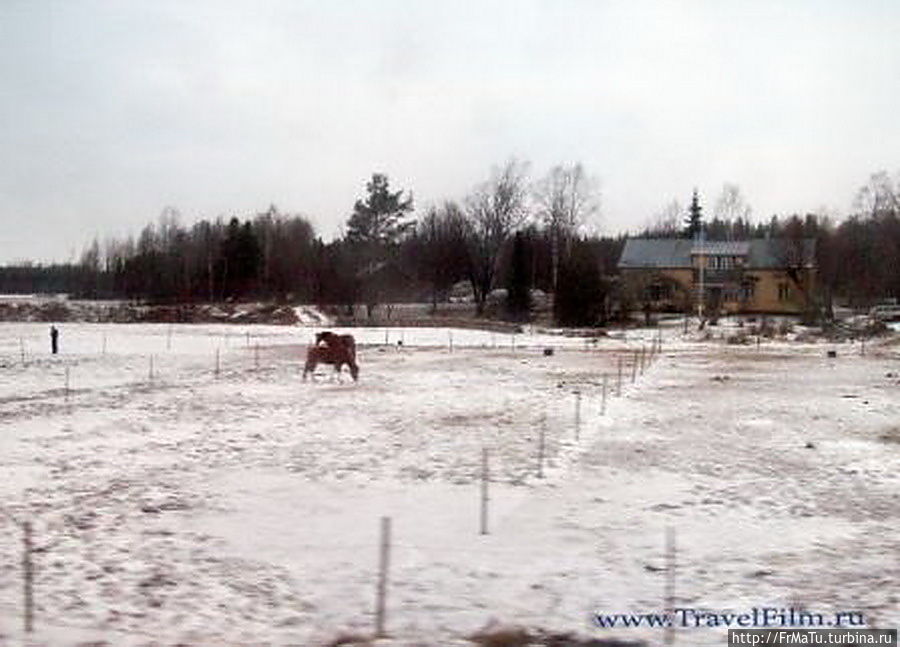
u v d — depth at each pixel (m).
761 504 16.53
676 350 60.22
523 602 11.22
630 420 27.17
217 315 90.19
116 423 25.06
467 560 12.88
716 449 22.28
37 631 10.06
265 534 14.06
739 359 52.94
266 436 23.33
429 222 116.75
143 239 156.50
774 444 23.14
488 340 66.94
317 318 87.69
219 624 10.38
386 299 112.25
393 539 13.87
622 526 14.85
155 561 12.64
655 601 11.29
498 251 105.31
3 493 16.45
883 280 104.50
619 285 95.44
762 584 11.98
